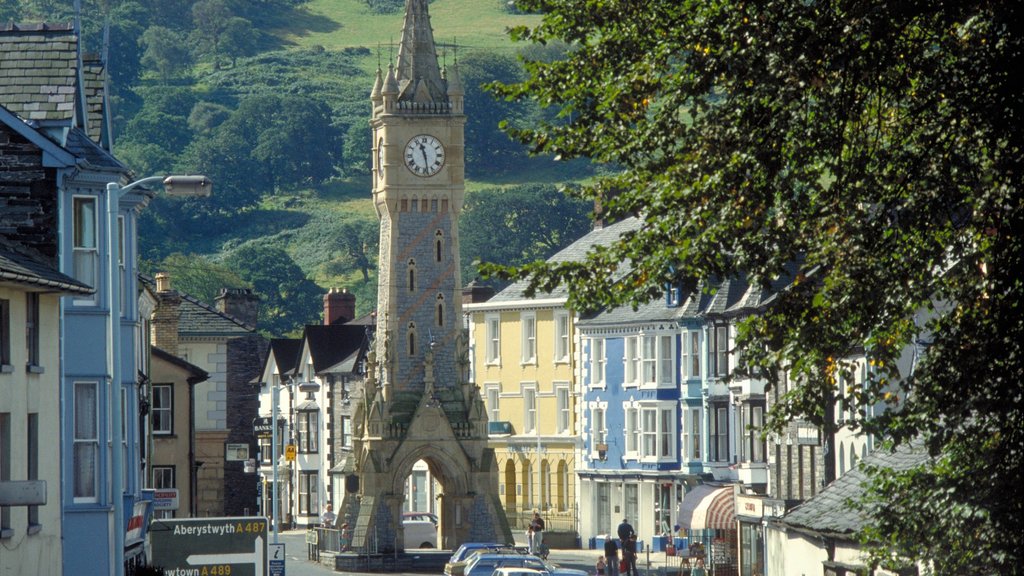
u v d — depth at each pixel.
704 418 185.88
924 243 58.00
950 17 55.66
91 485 86.62
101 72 94.88
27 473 76.62
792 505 132.75
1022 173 54.50
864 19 55.28
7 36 86.62
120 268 97.62
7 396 73.81
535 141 68.88
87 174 85.81
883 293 57.06
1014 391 54.44
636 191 63.91
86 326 86.69
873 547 64.75
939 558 56.31
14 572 73.81
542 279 63.62
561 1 70.19
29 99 84.44
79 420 86.75
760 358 60.19
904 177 58.50
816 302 57.97
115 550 77.31
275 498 161.88
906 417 57.38
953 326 57.09
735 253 58.56
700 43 59.44
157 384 157.12
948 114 57.66
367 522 199.75
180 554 92.00
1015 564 53.84
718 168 58.28
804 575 102.75
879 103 58.91
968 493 54.81
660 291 61.03
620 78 64.56
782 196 58.47
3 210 82.75
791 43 56.41
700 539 175.62
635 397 198.88
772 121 57.47
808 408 59.16
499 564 134.00
